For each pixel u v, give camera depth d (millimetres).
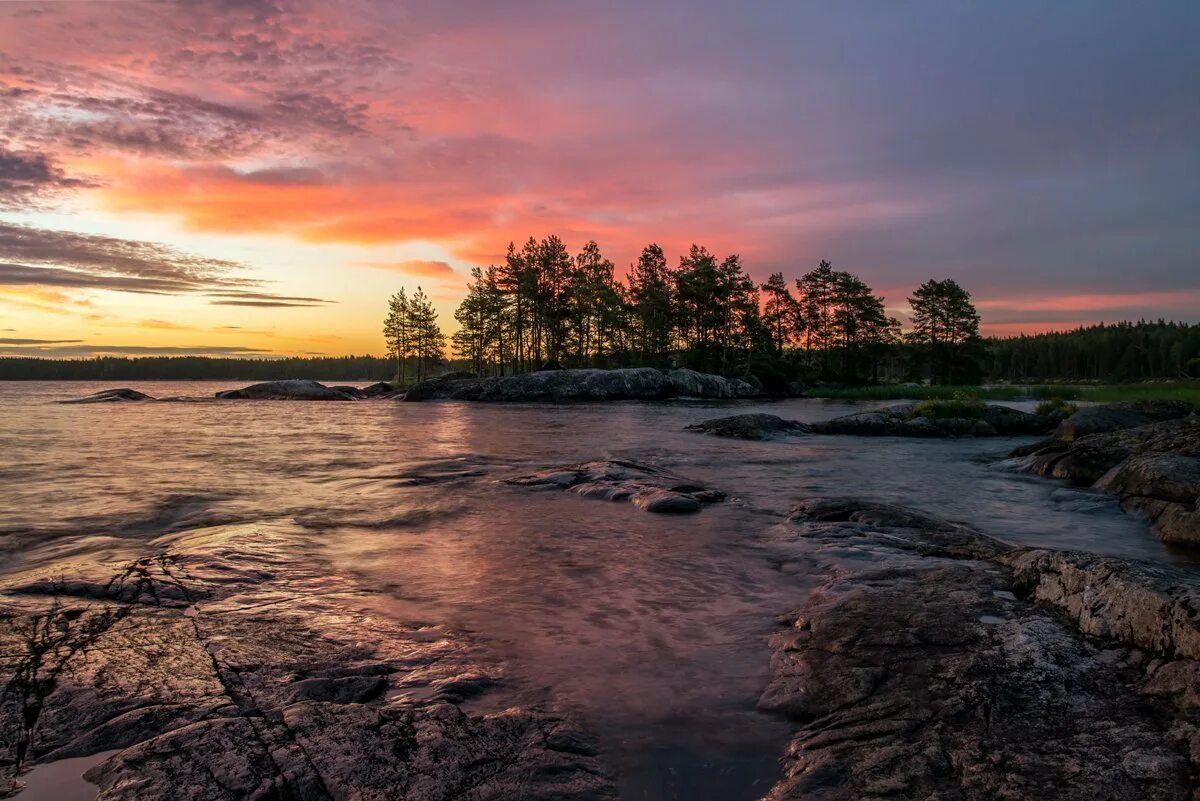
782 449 19562
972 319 69750
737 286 73312
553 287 73875
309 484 12227
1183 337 114188
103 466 14664
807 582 6438
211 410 39625
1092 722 3504
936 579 6027
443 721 3635
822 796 3039
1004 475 14320
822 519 9141
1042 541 8617
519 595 6039
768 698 4078
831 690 4086
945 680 4051
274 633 4926
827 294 77688
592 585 6352
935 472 14859
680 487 11141
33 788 3051
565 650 4793
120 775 3045
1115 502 10633
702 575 6672
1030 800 2910
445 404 49844
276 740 3363
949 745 3385
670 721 3799
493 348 84750
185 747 3262
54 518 9141
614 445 20188
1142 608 4324
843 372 81812
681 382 56781
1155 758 3121
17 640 4512
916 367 73750
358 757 3246
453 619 5402
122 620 5000
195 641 4668
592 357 79625
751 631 5203
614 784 3188
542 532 8562
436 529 8719
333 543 7945
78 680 3986
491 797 3027
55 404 45656
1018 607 5188
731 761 3420
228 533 7992
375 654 4629
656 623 5352
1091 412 18641
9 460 15641
